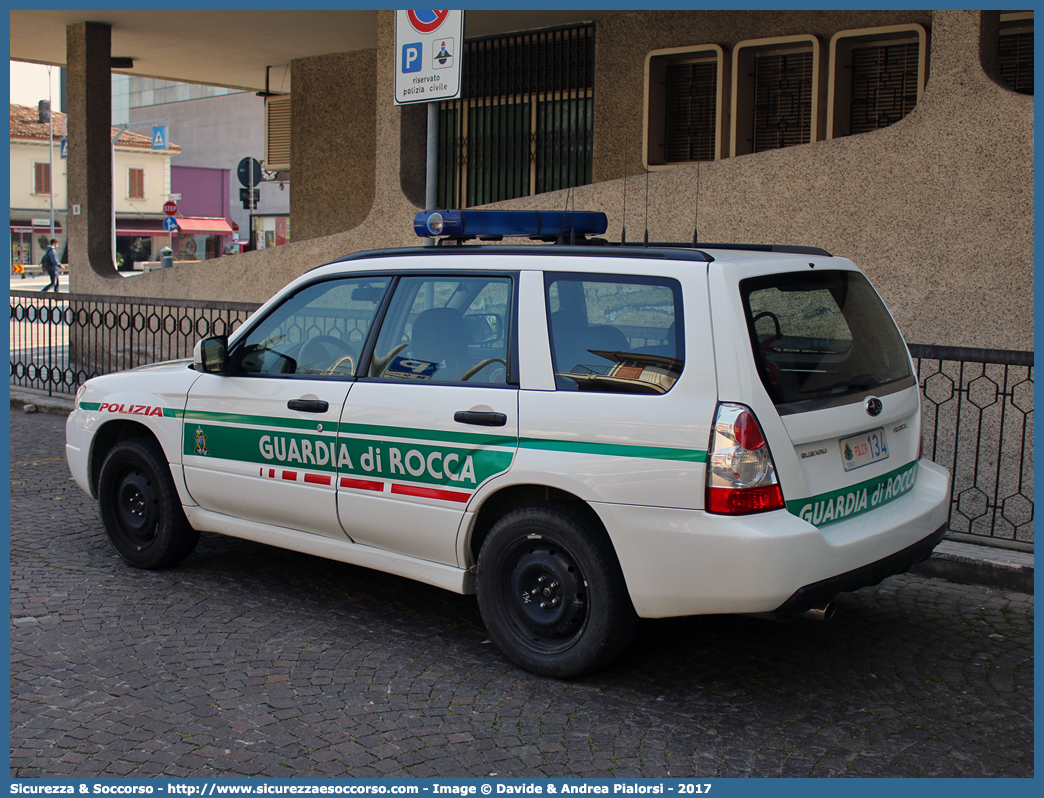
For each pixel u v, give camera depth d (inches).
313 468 186.9
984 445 260.7
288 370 195.3
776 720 148.7
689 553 144.3
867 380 164.1
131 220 2253.9
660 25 428.8
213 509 206.2
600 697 156.3
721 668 167.9
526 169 482.9
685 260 151.8
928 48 370.3
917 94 375.9
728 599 142.8
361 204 582.9
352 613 193.2
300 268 426.0
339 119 586.9
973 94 256.4
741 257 156.3
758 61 415.2
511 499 169.9
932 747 140.6
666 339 149.9
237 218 2298.2
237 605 196.7
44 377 464.1
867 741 142.3
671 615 148.8
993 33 261.6
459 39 284.2
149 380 217.2
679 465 144.8
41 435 376.5
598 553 154.2
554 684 161.0
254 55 591.8
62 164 2197.3
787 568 140.3
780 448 143.6
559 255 164.6
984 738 143.4
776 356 148.9
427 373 174.2
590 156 462.6
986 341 259.8
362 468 179.5
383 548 182.2
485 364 167.6
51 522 255.4
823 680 163.2
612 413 151.4
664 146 439.2
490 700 154.9
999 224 255.3
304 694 156.6
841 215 278.5
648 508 147.4
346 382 183.9
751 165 292.7
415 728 145.6
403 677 163.5
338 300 191.3
